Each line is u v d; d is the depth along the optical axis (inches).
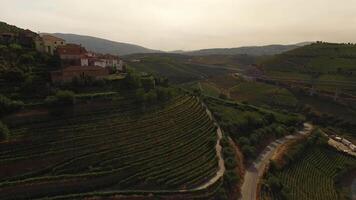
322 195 4613.7
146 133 4254.4
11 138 3277.6
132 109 4537.4
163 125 4603.8
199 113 5625.0
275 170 4694.9
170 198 3380.9
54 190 3019.2
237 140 5241.1
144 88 5231.3
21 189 2883.9
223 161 4372.5
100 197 3088.1
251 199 3801.7
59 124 3718.0
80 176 3169.3
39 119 3644.2
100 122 4035.4
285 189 4200.3
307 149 5999.0
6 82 3959.2
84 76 4601.4
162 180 3538.4
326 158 5959.6
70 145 3535.9
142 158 3772.1
